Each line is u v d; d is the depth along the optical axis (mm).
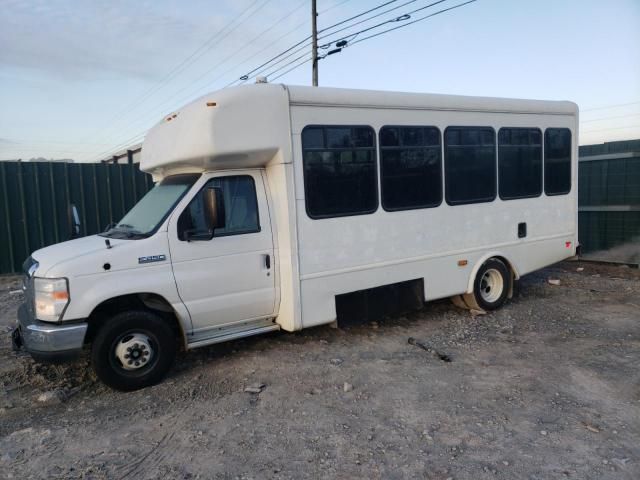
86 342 4984
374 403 4609
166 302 5188
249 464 3684
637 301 7891
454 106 6773
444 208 6785
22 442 4078
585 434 3963
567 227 8305
